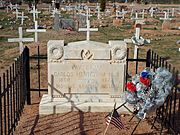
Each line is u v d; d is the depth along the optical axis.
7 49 6.50
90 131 2.62
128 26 11.19
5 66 4.98
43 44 6.37
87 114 2.97
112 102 3.07
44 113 2.98
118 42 3.04
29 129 2.63
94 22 12.16
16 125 2.69
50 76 3.06
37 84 3.94
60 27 10.00
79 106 3.01
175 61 5.59
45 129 2.64
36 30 6.53
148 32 9.62
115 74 3.08
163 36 9.01
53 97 3.09
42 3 27.38
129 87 2.44
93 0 30.88
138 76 2.48
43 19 13.41
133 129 2.70
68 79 3.07
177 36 9.05
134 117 2.93
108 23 12.12
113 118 2.43
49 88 3.08
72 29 9.70
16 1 25.98
